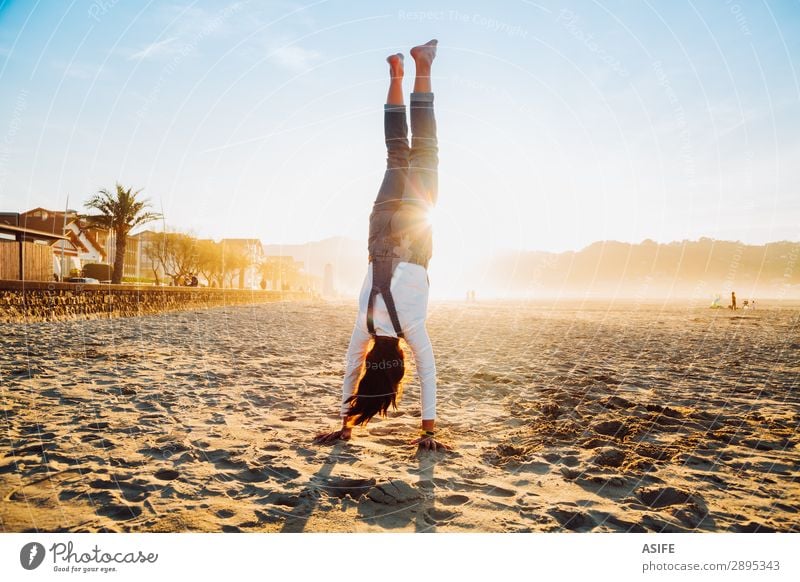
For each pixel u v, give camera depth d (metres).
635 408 4.38
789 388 5.43
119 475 2.49
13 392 4.17
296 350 8.01
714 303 32.44
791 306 38.88
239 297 26.64
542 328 14.83
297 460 2.83
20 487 2.33
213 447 3.00
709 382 5.80
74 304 12.61
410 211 2.76
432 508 2.27
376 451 3.04
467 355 8.28
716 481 2.70
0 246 12.02
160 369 5.66
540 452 3.15
